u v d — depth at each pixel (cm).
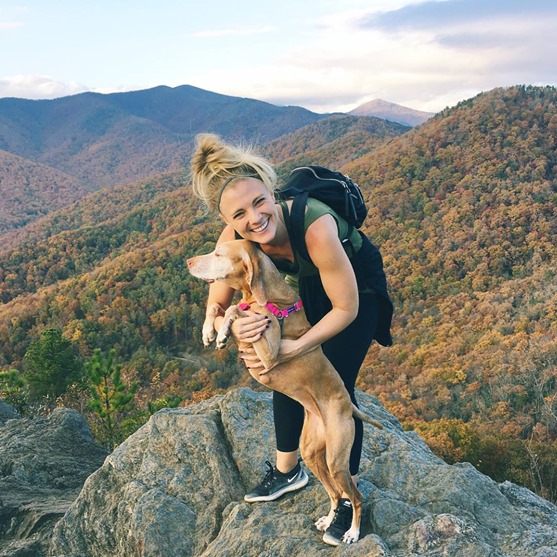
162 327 8806
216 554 350
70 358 2133
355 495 321
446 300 8088
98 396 1326
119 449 470
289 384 311
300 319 309
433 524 325
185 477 425
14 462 652
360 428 341
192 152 297
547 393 4684
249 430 449
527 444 2522
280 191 303
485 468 2538
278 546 333
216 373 7300
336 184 307
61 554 459
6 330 9031
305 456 325
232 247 299
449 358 6125
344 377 330
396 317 8256
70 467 661
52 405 2108
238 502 397
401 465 412
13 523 549
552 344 5356
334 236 291
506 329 6544
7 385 1496
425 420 5012
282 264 316
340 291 297
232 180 284
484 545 310
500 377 5153
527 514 384
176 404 1349
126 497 426
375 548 307
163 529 393
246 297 309
